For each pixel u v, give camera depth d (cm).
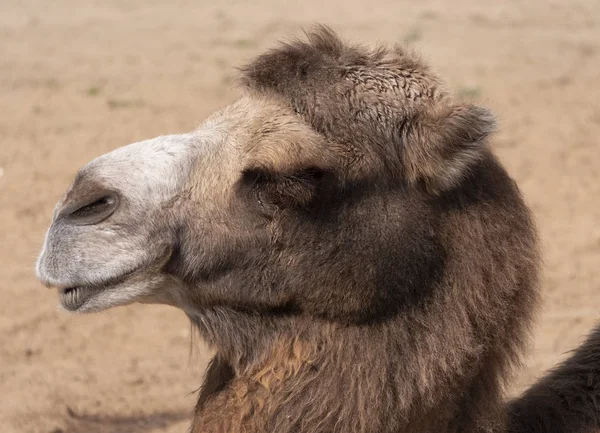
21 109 2045
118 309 1232
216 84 2230
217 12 3142
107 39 2752
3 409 966
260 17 3045
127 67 2417
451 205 596
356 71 609
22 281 1280
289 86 612
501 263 602
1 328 1153
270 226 596
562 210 1523
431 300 591
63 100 2117
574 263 1321
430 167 587
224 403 616
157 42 2709
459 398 597
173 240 598
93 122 1942
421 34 2797
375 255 589
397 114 597
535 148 1817
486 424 605
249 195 599
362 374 589
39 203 1530
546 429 640
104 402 995
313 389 593
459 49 2628
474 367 593
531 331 627
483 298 595
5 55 2539
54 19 3009
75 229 586
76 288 587
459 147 589
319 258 592
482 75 2355
